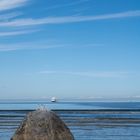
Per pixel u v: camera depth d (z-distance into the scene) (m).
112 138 41.12
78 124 63.22
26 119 16.11
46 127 15.71
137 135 44.28
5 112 127.62
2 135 42.91
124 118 82.38
